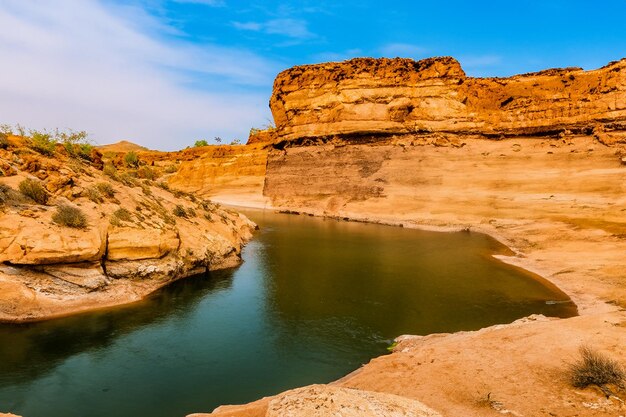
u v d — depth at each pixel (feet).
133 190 87.61
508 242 111.14
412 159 169.07
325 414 19.34
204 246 79.51
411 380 30.89
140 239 65.51
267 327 52.47
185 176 260.42
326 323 54.13
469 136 166.09
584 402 25.70
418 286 71.41
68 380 37.99
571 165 141.08
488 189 149.48
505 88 167.12
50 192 65.62
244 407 30.99
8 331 46.96
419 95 176.96
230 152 254.27
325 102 194.80
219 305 60.08
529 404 25.86
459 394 27.91
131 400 35.22
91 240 58.23
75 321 50.88
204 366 41.86
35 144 80.33
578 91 152.15
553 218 122.52
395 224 150.00
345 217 166.71
